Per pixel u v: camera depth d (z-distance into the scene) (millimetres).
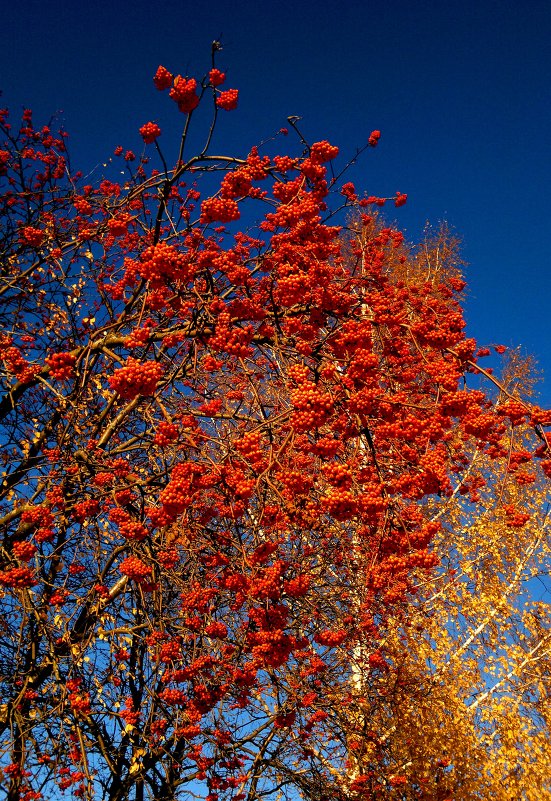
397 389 5238
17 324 7609
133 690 6648
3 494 5852
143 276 4289
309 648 7707
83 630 6234
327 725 8180
